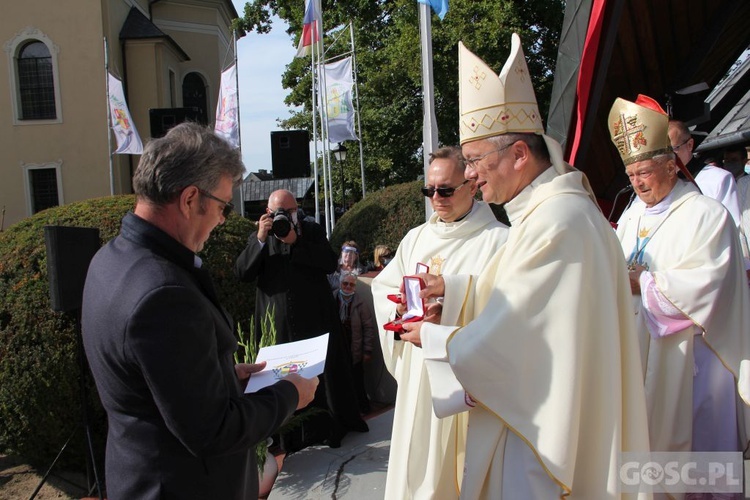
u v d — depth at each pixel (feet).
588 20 11.44
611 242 5.94
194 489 4.87
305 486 11.92
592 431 5.64
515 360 5.59
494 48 46.32
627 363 5.83
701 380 8.60
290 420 12.90
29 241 13.10
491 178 6.48
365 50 58.90
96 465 12.80
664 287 8.20
